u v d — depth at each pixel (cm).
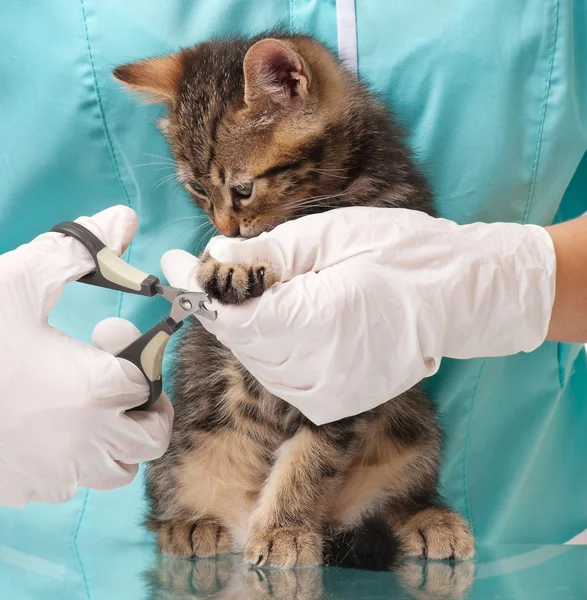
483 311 69
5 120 80
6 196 81
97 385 66
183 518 77
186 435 78
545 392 82
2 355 66
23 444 66
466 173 79
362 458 77
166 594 64
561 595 63
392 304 67
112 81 79
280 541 72
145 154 80
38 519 79
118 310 82
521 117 79
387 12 79
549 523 85
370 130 75
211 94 75
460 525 73
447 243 69
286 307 67
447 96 79
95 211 82
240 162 74
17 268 67
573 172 81
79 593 65
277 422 76
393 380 68
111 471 68
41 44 79
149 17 79
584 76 80
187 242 82
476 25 78
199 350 79
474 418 81
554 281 69
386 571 69
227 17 80
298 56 72
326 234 69
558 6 78
